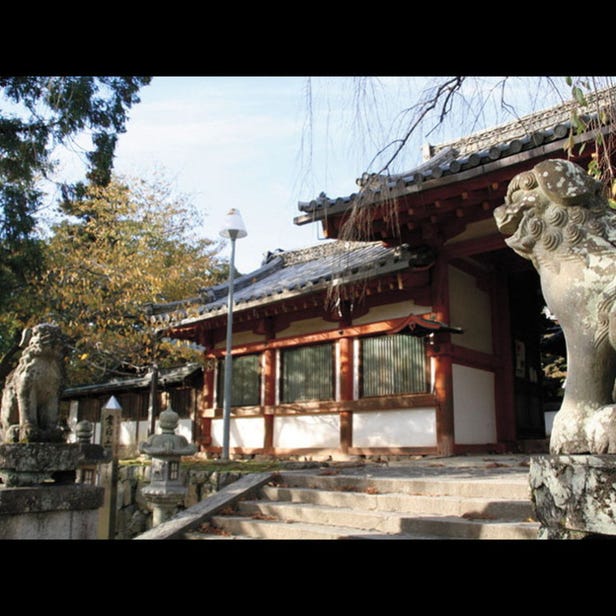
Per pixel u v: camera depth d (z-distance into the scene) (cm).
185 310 1518
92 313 1608
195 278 2123
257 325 1412
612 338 221
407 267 1025
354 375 1209
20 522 503
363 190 534
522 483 573
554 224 250
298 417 1302
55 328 571
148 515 993
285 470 855
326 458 1222
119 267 1670
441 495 624
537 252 256
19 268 1320
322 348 1290
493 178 868
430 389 1090
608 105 410
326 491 689
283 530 593
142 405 2022
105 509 1049
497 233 1039
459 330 1046
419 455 1077
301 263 1891
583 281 238
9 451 521
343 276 1073
